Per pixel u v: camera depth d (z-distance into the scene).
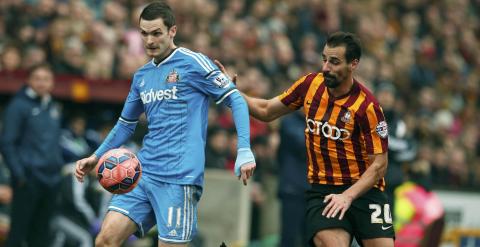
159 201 23.80
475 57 79.75
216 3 61.28
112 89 42.34
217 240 42.88
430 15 78.00
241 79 50.69
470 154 66.00
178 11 54.78
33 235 37.88
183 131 23.83
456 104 72.25
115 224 23.83
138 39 50.75
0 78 41.34
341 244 24.52
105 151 25.02
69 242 39.03
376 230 24.95
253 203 44.81
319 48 62.78
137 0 54.88
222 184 42.97
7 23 48.00
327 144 24.70
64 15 49.06
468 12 83.69
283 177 39.28
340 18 68.31
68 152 40.66
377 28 70.62
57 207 39.00
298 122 38.84
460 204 46.31
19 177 36.59
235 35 56.62
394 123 37.78
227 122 47.88
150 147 24.11
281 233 39.56
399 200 37.62
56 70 45.03
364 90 24.56
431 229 37.22
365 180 24.08
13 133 36.78
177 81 23.77
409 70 70.12
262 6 61.72
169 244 23.73
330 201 24.08
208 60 24.05
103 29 49.38
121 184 23.50
